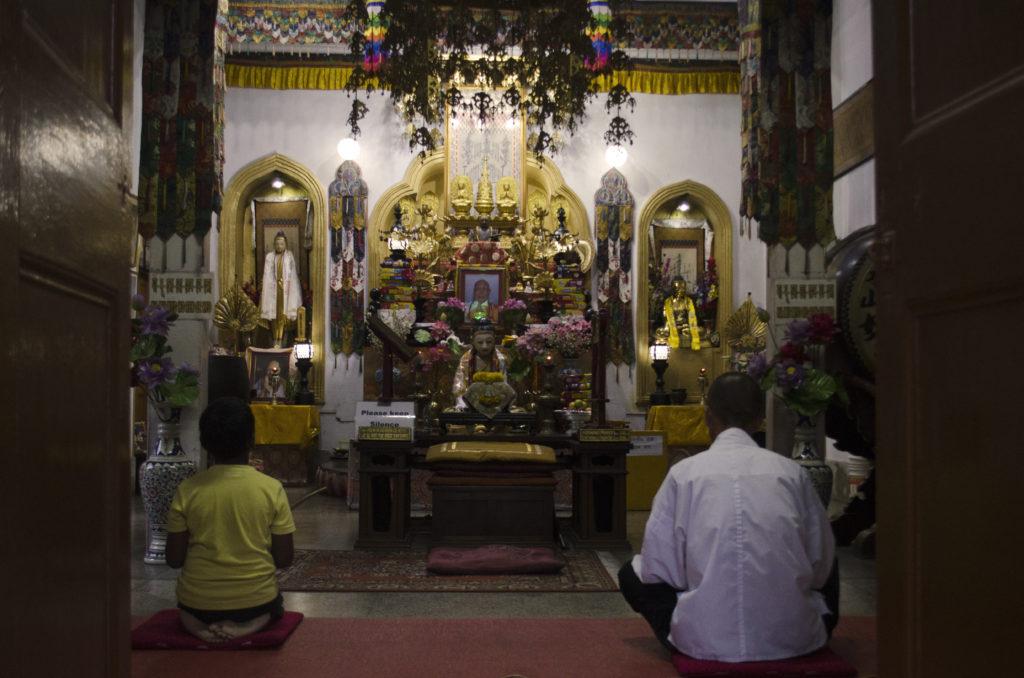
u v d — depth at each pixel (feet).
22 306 4.38
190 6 24.89
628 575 11.84
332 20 42.96
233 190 42.75
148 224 24.47
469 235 43.01
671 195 43.75
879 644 5.88
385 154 43.34
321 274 42.78
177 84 24.76
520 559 19.30
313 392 41.19
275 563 12.59
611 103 21.27
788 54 25.20
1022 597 4.32
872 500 22.40
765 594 10.46
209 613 11.93
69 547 5.04
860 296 21.70
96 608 5.50
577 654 11.98
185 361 24.18
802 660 10.52
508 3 21.08
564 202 44.04
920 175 5.25
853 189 29.37
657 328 43.75
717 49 43.78
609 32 21.53
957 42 4.91
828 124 25.04
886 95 5.69
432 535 22.54
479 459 22.21
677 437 38.04
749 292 43.68
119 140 5.98
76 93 5.15
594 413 24.17
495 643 12.56
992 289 4.54
